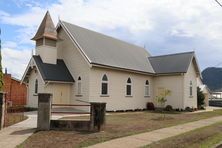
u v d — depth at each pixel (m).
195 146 11.74
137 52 40.12
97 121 15.12
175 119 23.17
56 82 28.09
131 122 19.91
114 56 32.62
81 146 11.16
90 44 31.02
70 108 28.77
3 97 15.72
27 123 17.86
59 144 11.52
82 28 32.97
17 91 35.78
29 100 30.20
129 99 33.22
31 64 29.05
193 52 38.12
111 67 29.58
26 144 11.49
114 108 30.70
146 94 36.66
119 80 31.73
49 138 12.84
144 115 26.58
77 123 15.16
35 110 28.39
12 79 35.56
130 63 34.22
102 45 33.00
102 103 15.30
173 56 39.31
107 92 29.89
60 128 15.20
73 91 29.47
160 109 36.16
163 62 39.09
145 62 38.84
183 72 35.31
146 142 12.34
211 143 12.58
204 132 15.79
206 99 54.47
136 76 34.75
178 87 36.00
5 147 10.96
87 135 13.73
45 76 27.27
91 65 27.28
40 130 15.02
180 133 15.22
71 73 29.92
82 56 28.64
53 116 22.73
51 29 29.92
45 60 29.05
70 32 30.27
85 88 28.20
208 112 33.62
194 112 33.50
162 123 19.86
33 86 29.72
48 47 29.44
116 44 36.53
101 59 29.48
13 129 15.36
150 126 17.84
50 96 15.25
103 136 13.51
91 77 27.95
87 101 27.67
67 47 30.58
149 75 37.12
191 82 38.22
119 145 11.55
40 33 29.72
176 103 36.00
